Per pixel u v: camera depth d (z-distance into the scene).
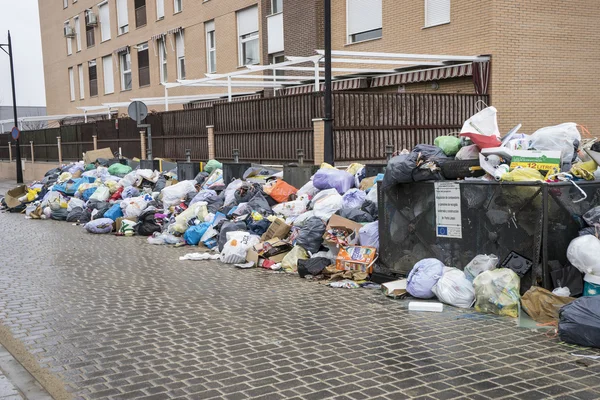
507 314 5.70
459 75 14.83
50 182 17.64
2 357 4.93
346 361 4.59
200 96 23.11
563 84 15.25
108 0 33.47
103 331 5.52
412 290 6.37
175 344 5.10
